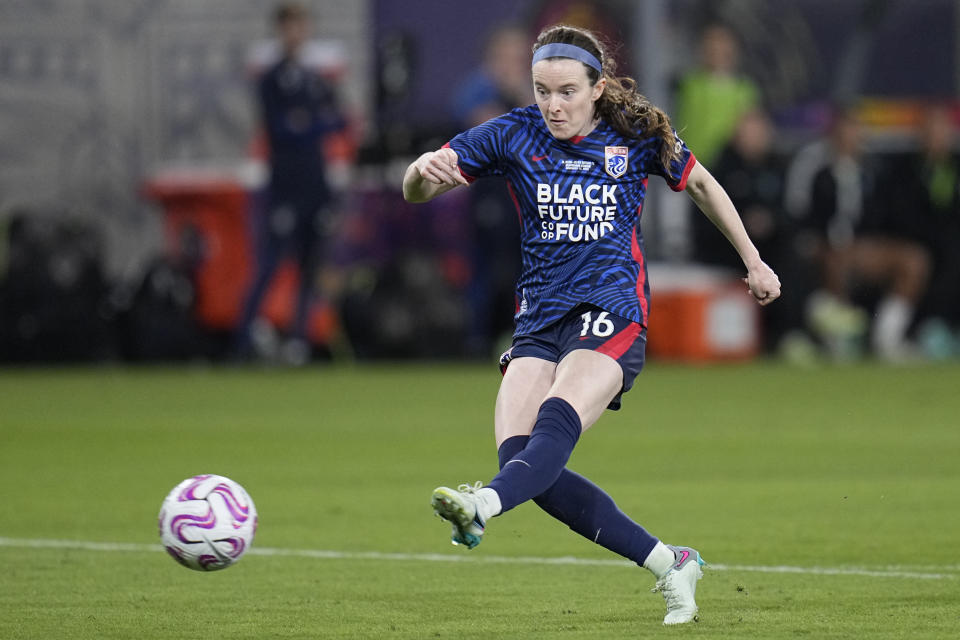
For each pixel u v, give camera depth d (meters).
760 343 86.56
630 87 21.00
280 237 74.62
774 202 81.38
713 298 81.75
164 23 93.81
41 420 54.38
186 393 65.12
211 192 80.44
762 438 47.34
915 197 84.62
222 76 93.81
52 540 28.92
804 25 94.50
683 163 20.80
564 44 20.45
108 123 93.44
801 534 28.94
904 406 58.09
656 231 85.25
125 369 80.25
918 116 90.94
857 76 94.00
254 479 38.25
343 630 20.34
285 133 72.75
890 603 22.02
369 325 80.75
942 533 29.00
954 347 87.12
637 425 51.72
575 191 20.75
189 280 81.56
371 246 81.81
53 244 81.00
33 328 80.31
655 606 22.05
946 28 96.69
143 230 93.31
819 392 64.38
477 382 69.50
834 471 39.03
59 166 92.94
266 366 79.44
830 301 85.00
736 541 28.12
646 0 82.00
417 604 22.34
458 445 45.72
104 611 21.84
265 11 93.75
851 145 83.25
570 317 20.73
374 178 80.94
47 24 93.00
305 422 52.97
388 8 91.12
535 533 29.78
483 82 78.62
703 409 57.44
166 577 24.80
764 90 94.19
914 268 84.62
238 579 24.58
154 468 40.81
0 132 92.38
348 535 29.33
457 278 82.25
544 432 19.44
